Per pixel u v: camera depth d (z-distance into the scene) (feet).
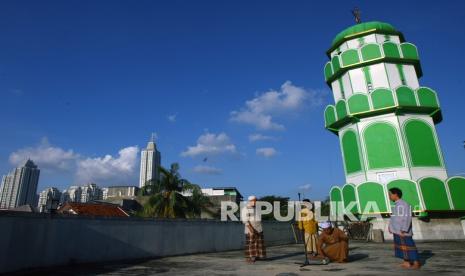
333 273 26.27
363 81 87.76
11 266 27.48
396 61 87.71
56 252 31.40
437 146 80.89
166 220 44.24
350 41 93.50
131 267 31.94
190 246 47.24
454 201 72.79
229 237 55.42
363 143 82.84
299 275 25.57
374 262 33.24
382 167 79.61
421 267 29.07
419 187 72.64
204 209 112.68
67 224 32.73
